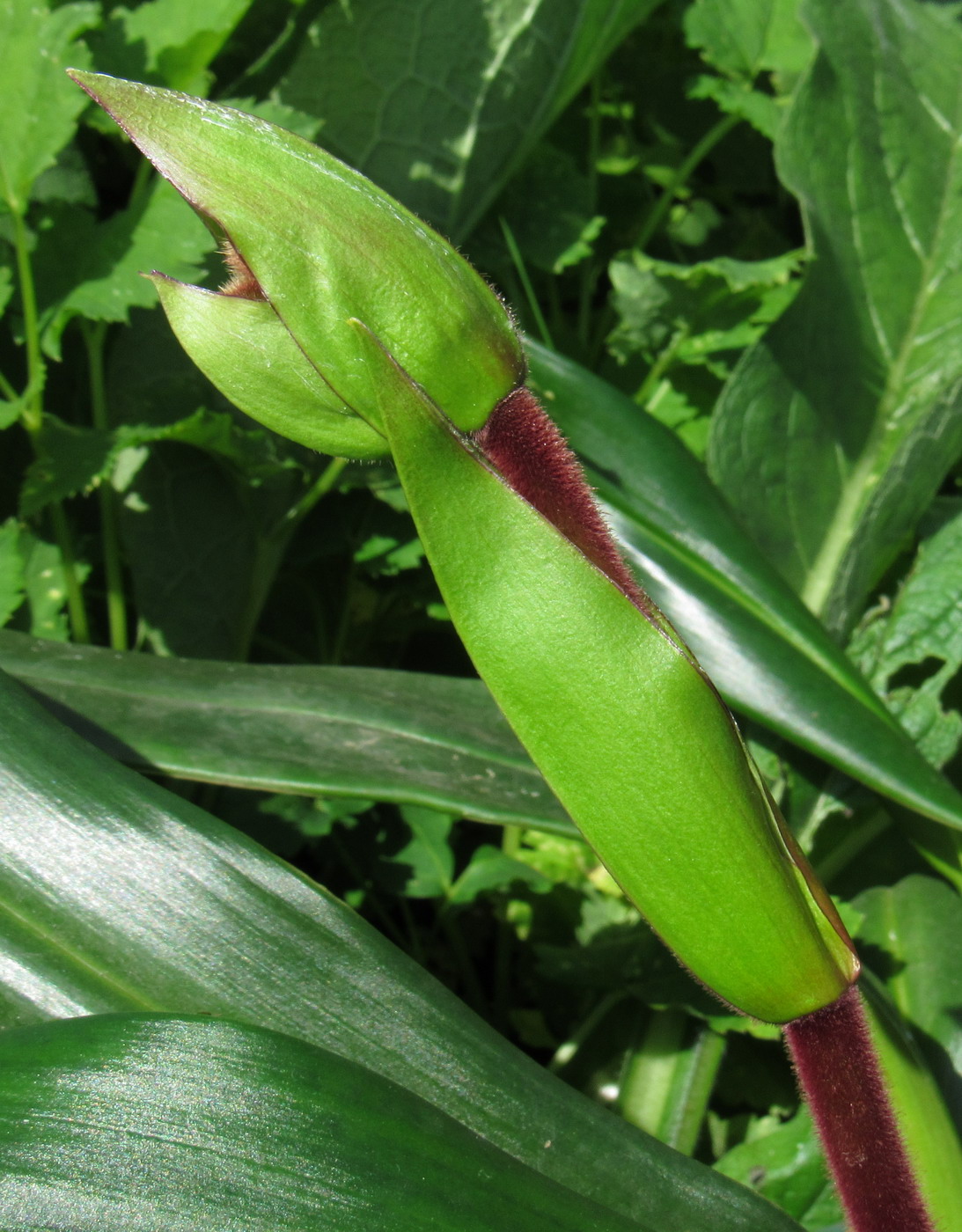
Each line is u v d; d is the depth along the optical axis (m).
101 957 0.33
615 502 0.48
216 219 0.26
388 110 0.59
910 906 0.48
